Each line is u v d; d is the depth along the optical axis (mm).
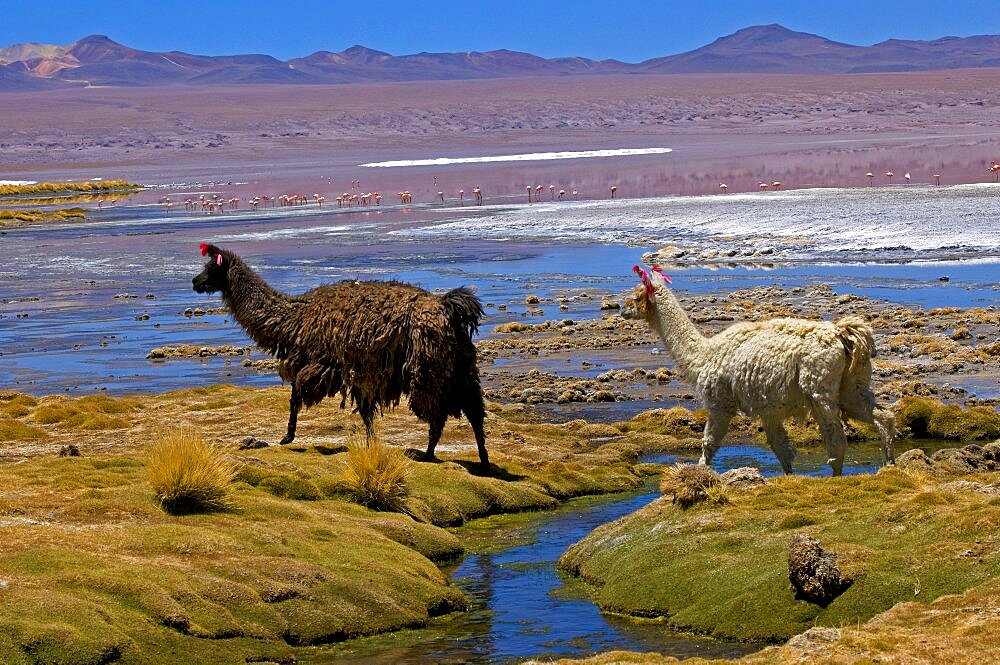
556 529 21469
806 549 14828
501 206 106500
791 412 20031
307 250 79562
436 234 86062
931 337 39531
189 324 52219
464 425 29031
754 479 18953
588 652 14656
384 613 16062
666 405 32781
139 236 96312
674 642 14867
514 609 16844
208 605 14961
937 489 17109
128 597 14539
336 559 17078
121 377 40219
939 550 14828
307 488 20734
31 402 33406
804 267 60500
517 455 26500
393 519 19984
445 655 14883
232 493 19281
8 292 65500
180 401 33125
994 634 11977
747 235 72812
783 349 19875
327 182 169750
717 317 45688
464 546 20375
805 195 93250
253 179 191000
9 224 113438
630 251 70875
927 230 68188
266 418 29688
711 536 16953
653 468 26359
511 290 57562
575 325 46531
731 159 166000
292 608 15625
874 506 16797
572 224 85750
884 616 13289
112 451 26031
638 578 16672
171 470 18391
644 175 141000
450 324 23547
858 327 19484
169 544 16453
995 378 33500
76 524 17172
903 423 28094
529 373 37406
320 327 24344
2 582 14289
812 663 11734
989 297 48469
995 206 74625
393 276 64250
